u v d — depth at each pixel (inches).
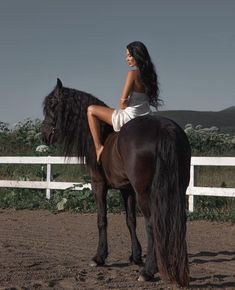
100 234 290.2
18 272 278.7
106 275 272.5
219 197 517.7
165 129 235.9
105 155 269.3
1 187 635.5
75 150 293.0
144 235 403.9
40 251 339.0
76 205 536.4
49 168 584.4
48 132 300.4
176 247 224.2
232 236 392.8
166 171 229.0
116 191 533.6
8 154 765.9
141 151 236.1
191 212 482.3
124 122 264.2
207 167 653.9
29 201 577.0
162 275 227.1
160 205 227.6
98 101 297.0
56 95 297.3
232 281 260.4
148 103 267.7
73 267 290.7
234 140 766.5
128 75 262.1
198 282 258.1
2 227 443.2
